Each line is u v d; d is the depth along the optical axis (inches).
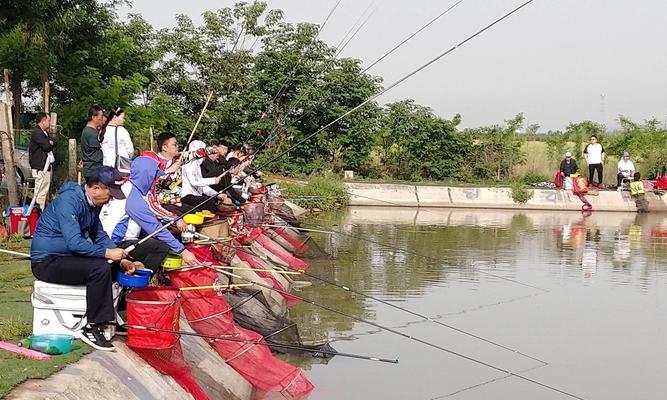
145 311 245.6
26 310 281.0
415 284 561.0
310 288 535.8
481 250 732.0
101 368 228.4
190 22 1209.4
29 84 830.5
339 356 378.6
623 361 389.7
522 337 428.1
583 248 759.7
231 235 415.8
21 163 593.9
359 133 1216.2
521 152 1312.7
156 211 307.9
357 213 1037.2
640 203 1147.9
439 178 1288.1
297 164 1187.3
